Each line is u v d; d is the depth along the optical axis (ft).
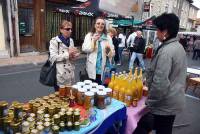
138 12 18.52
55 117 6.80
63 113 6.99
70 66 11.81
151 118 10.22
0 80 23.56
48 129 6.55
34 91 20.34
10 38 37.11
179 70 7.97
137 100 10.23
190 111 18.49
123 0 16.37
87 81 9.55
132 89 9.82
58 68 11.49
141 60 31.50
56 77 11.53
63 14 47.55
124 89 9.79
